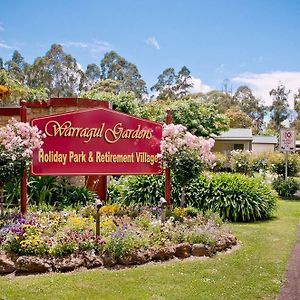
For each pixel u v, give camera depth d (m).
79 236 5.72
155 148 8.07
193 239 6.32
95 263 5.53
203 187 9.66
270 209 10.27
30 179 8.77
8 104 15.45
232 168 21.03
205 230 6.56
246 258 6.26
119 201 9.69
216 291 4.82
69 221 6.54
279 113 69.94
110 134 7.85
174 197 9.57
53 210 7.70
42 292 4.62
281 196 14.80
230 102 69.38
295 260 6.32
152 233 6.24
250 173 19.94
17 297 4.47
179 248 6.11
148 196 9.50
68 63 61.06
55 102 10.02
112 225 6.40
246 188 9.84
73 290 4.70
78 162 7.65
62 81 59.88
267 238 7.86
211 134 24.27
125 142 7.93
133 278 5.15
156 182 9.59
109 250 5.67
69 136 7.60
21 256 5.36
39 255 5.43
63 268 5.37
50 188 8.86
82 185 9.55
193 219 7.29
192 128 22.70
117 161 7.88
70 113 7.61
